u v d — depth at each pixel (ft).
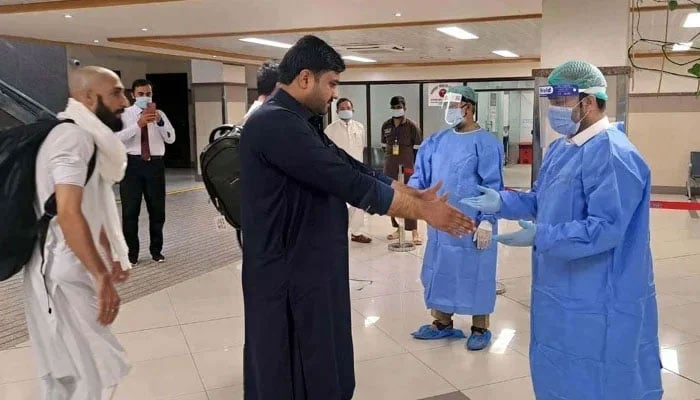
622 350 6.38
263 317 5.80
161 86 49.98
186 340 11.85
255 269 5.80
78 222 6.55
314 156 5.43
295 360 5.87
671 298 14.12
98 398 7.18
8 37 28.09
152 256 18.25
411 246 20.10
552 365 6.73
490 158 10.80
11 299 14.64
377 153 47.93
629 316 6.37
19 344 11.73
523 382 9.76
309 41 5.71
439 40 30.30
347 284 6.25
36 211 6.86
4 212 6.70
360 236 20.93
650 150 33.42
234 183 9.24
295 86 5.72
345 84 47.73
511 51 36.32
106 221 7.75
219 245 20.56
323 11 21.72
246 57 38.75
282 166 5.53
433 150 11.40
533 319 7.02
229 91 40.88
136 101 17.42
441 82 45.55
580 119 6.45
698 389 9.43
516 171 42.98
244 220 5.84
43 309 7.00
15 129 6.86
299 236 5.77
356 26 25.43
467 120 11.14
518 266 17.56
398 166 22.18
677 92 32.27
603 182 6.14
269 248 5.73
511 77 43.57
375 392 9.46
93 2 20.34
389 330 12.29
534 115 14.43
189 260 18.43
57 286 6.94
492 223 10.83
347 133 20.71
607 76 13.78
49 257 6.91
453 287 11.22
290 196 5.72
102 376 7.18
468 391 9.46
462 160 10.86
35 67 34.12
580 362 6.52
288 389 5.86
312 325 5.86
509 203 7.49
